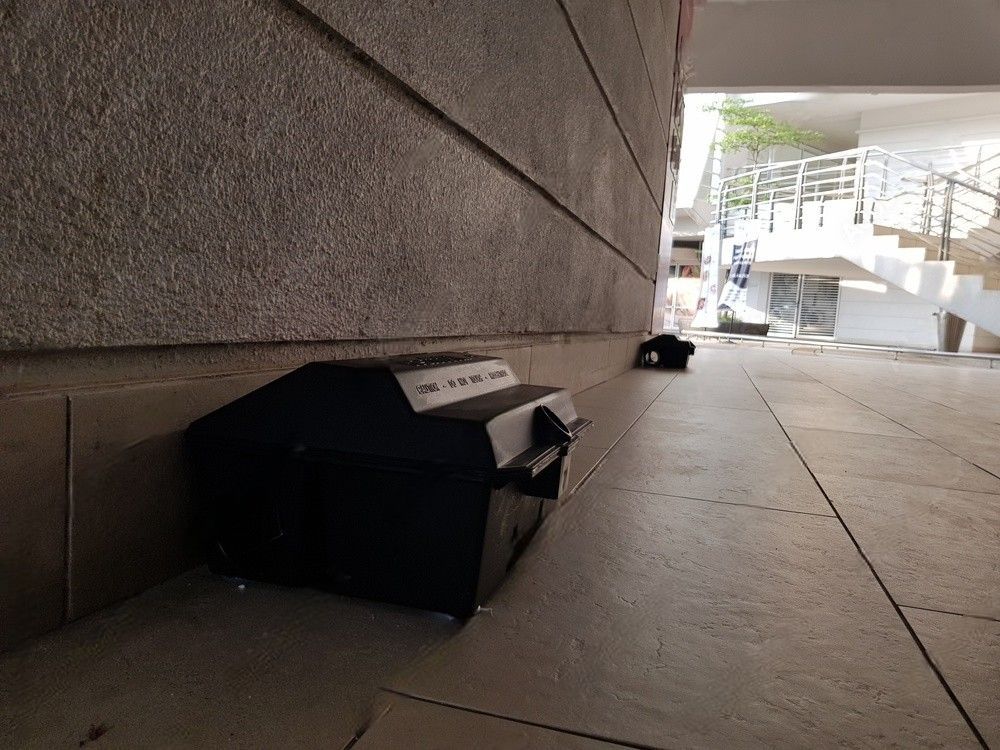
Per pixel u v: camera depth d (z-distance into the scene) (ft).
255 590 3.89
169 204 3.58
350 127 5.01
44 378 3.16
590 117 11.62
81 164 3.08
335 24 4.56
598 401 13.66
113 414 3.45
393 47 5.26
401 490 3.71
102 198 3.21
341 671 3.11
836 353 46.70
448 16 6.09
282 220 4.45
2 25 2.67
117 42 3.17
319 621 3.58
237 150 3.99
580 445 8.92
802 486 7.29
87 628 3.32
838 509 6.41
